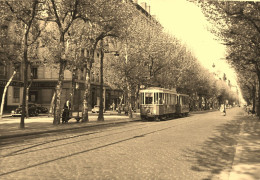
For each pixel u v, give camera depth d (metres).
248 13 15.48
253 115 39.06
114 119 27.42
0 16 18.70
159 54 32.59
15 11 17.91
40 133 14.48
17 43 26.52
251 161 7.47
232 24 17.77
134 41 30.25
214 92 85.56
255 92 45.19
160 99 27.69
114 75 37.06
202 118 32.78
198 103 78.25
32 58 29.09
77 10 19.14
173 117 32.81
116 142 11.27
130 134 14.39
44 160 7.60
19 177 5.80
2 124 19.83
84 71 46.69
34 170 6.44
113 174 6.16
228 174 6.39
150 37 32.88
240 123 23.61
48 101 44.53
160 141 11.77
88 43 24.39
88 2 18.34
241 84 52.88
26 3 17.70
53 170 6.45
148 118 29.53
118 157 8.16
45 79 44.50
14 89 40.34
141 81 32.50
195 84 58.50
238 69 31.91
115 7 21.08
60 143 10.92
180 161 7.77
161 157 8.27
